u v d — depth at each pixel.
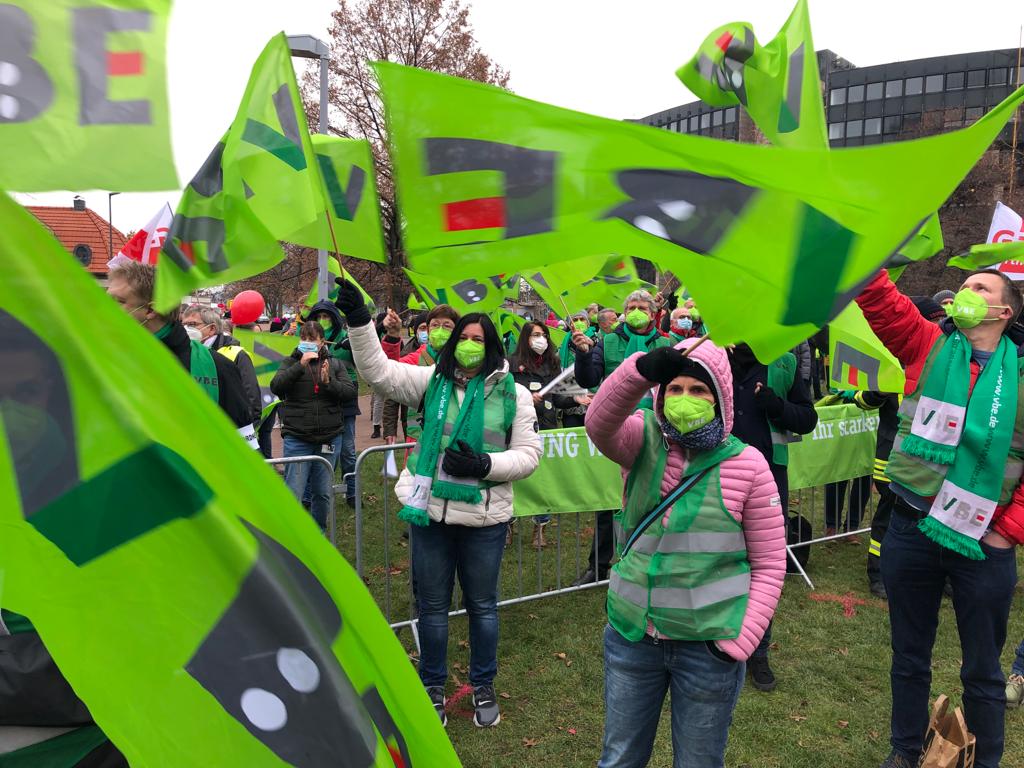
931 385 2.82
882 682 3.97
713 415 2.17
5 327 1.01
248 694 1.08
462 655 4.29
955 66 49.44
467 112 1.39
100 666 1.04
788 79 2.81
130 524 1.05
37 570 1.03
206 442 1.10
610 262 7.55
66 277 1.02
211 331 5.65
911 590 2.95
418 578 3.43
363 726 1.14
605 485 5.02
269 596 1.10
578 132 1.43
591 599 5.08
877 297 2.89
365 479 8.16
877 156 1.41
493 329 3.36
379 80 1.36
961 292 2.77
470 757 3.32
